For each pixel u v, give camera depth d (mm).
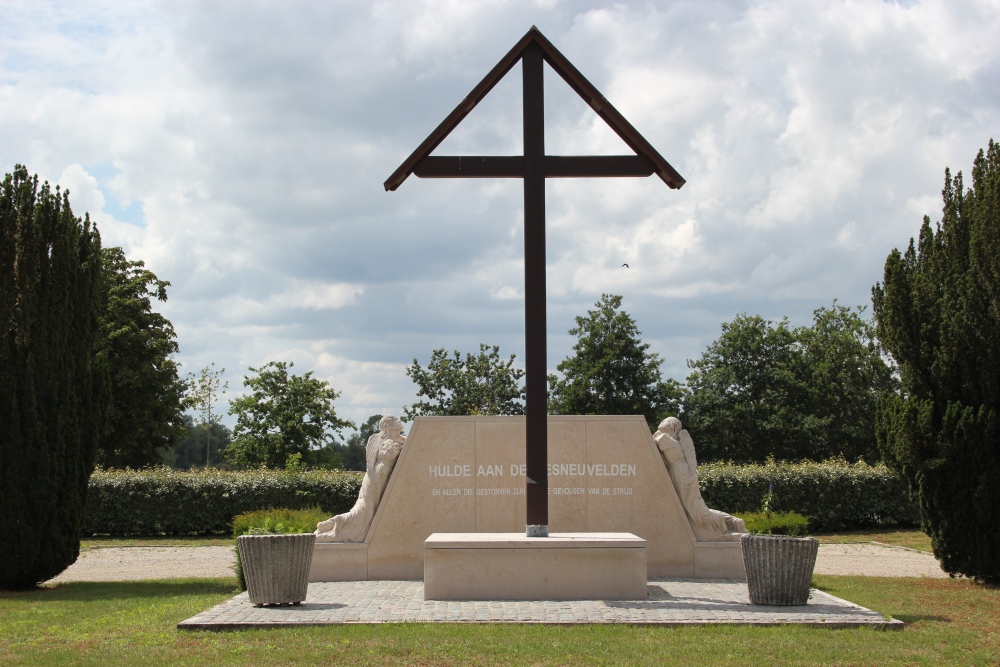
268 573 11078
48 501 14234
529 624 9938
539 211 12125
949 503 14055
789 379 44562
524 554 11680
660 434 14398
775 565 10992
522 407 42219
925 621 10492
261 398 42625
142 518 25828
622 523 14211
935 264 14820
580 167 12242
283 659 8500
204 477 26344
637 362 42156
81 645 9266
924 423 14078
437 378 41594
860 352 44344
